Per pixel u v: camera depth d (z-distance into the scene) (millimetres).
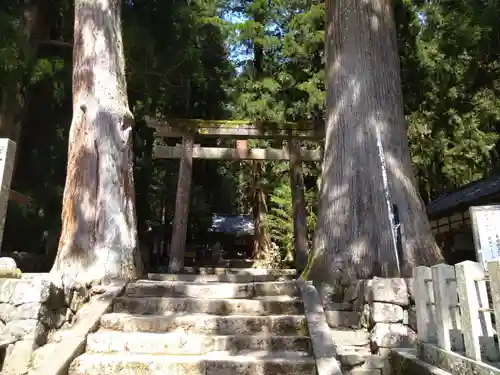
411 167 6086
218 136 10109
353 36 6508
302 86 12812
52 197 10336
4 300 3818
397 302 4336
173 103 13977
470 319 2805
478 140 12602
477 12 8844
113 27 6828
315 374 3742
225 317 4582
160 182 16844
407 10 10609
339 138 6176
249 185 17453
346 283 5211
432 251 5453
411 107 11586
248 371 3797
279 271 10125
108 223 5887
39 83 9641
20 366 3600
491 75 10141
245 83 14555
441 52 10750
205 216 16656
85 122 6270
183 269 9336
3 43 8297
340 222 5672
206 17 13984
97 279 5457
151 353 4129
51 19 10609
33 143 10516
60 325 4297
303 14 13016
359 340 4527
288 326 4500
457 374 2875
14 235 10734
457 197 10430
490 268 2643
